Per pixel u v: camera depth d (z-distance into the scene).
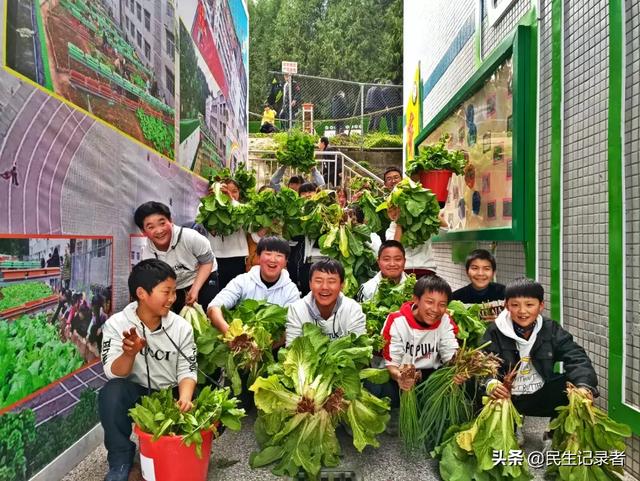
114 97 3.18
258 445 2.87
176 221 4.64
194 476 2.20
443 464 2.41
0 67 2.01
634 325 2.53
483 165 4.79
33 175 2.24
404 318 2.90
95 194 2.85
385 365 2.99
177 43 4.71
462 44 5.89
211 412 2.27
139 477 2.43
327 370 2.51
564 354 2.64
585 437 2.34
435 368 2.98
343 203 6.56
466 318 3.19
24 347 2.17
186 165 5.10
